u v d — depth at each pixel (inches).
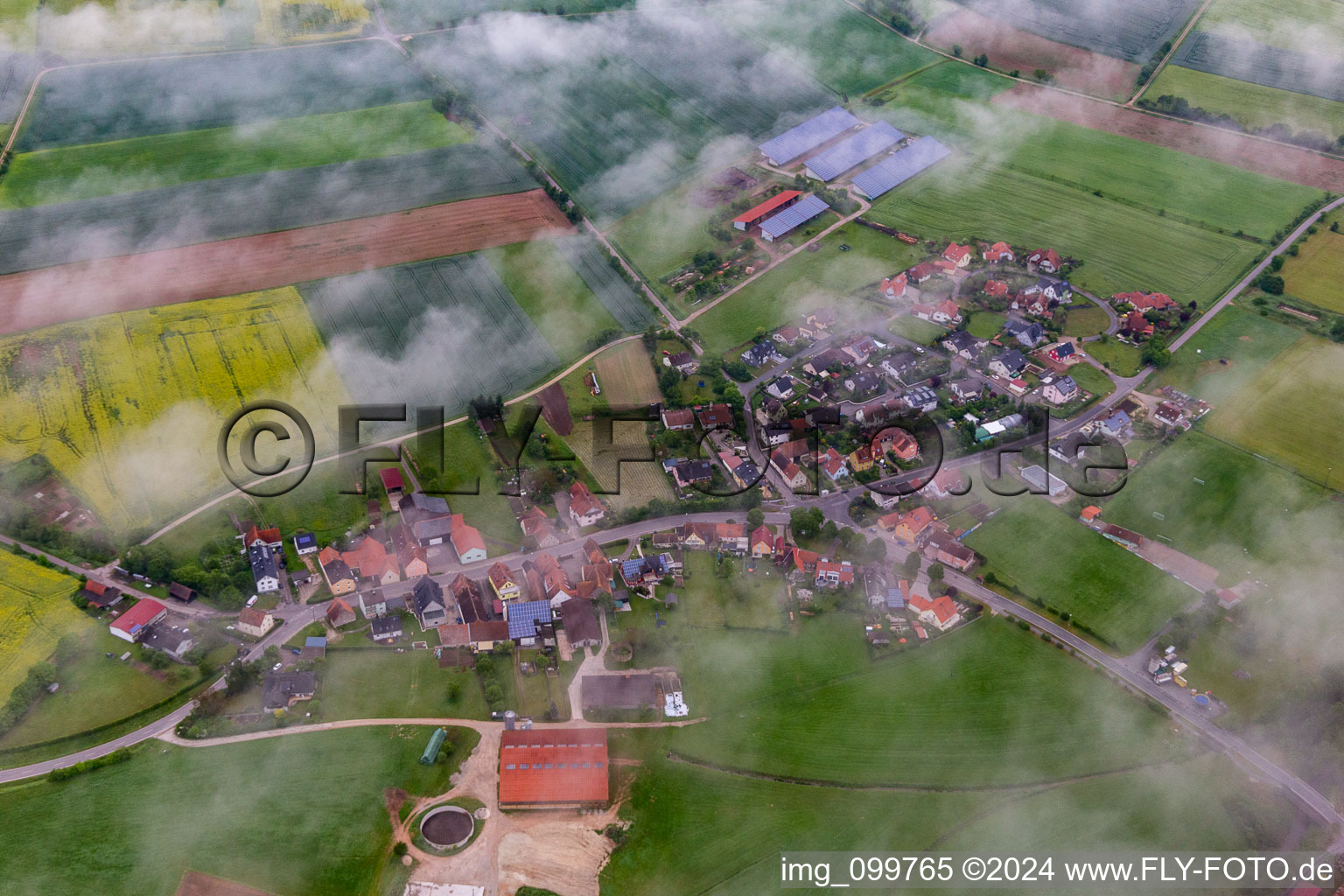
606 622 6825.8
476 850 5467.5
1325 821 5625.0
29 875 5280.5
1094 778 5861.2
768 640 6717.5
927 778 5861.2
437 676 6422.2
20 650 6496.1
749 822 5634.8
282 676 6225.4
